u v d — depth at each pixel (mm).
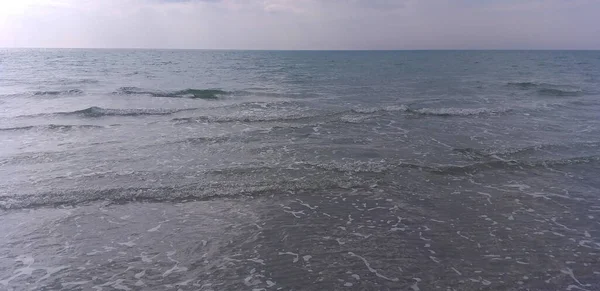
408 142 13117
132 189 8625
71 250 6246
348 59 86938
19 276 5527
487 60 81562
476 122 16484
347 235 6801
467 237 6734
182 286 5309
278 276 5570
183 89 25984
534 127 15469
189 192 8570
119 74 38500
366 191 8820
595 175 9914
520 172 10117
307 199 8375
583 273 5621
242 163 10680
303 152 11844
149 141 12906
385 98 23500
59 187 8734
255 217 7500
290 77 38094
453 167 10398
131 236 6715
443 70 50281
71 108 18828
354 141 13234
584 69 52281
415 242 6562
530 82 32781
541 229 7031
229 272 5660
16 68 45312
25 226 7023
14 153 11344
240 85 29875
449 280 5457
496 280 5449
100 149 11875
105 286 5309
